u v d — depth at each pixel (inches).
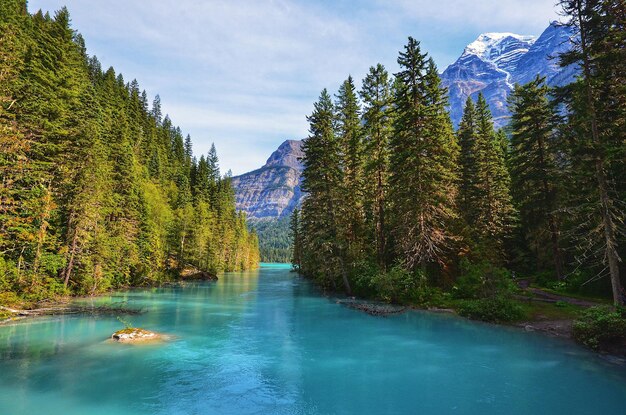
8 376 479.8
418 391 440.8
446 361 563.2
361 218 1642.5
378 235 1465.3
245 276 3053.6
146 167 2669.8
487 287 933.2
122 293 1510.8
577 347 636.7
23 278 1061.1
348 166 1669.5
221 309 1096.2
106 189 1502.2
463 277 1083.3
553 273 1283.2
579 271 1067.9
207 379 483.5
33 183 1143.0
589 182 790.5
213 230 3442.4
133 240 1814.7
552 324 778.2
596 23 752.3
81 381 466.6
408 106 1210.0
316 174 1455.5
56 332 741.3
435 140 1194.6
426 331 776.3
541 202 1222.9
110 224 1614.2
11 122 1010.1
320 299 1350.9
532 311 888.3
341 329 801.6
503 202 1608.0
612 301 920.3
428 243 1111.6
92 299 1269.7
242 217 5211.6
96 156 1366.9
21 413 369.4
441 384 464.4
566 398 418.0
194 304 1204.5
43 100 1203.2
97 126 1598.2
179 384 462.6
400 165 1182.3
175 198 2945.4
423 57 1179.3
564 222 1146.7
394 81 1416.1
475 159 1579.7
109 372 503.2
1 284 983.6
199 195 3383.4
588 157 762.2
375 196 1413.6
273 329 802.2
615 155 735.7
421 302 1086.4
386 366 541.0
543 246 1411.2
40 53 1298.0
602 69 773.9
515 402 408.2
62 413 371.9
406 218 1164.5
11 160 1024.2
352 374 506.0
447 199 1172.5
